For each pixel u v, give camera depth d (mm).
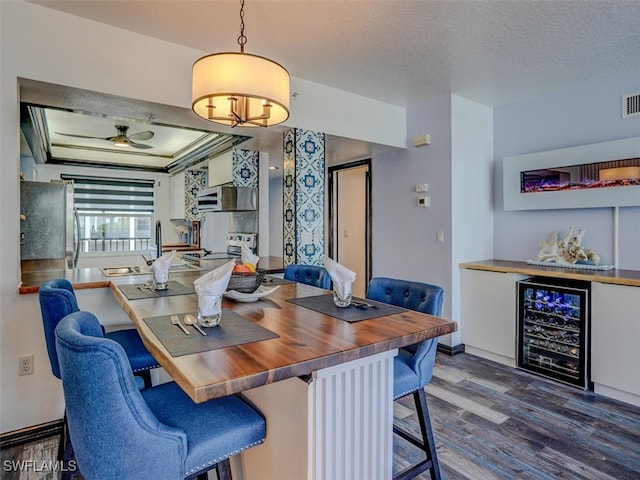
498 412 2424
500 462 1909
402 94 3484
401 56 2697
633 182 2832
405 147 3908
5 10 2008
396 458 1962
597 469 1855
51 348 1605
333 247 5336
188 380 874
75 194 6180
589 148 3068
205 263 3771
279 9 2098
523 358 3123
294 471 1200
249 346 1118
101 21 2240
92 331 1213
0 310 2072
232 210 4266
